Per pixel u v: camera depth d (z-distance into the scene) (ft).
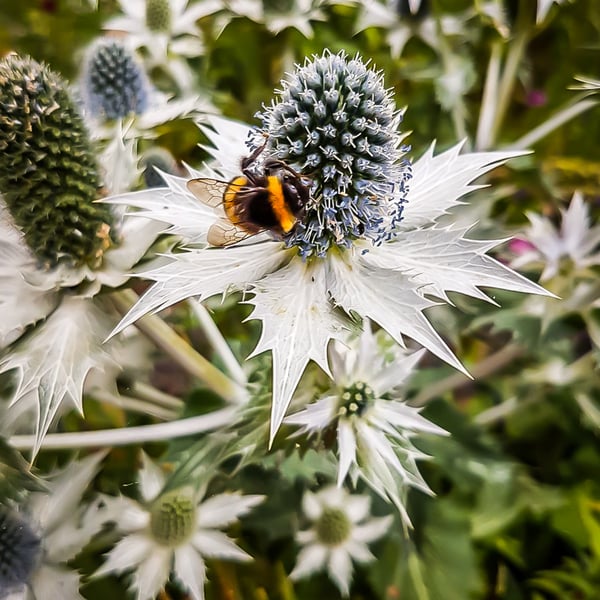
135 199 0.49
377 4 0.80
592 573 0.64
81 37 0.87
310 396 0.54
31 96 0.47
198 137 0.78
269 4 0.82
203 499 0.59
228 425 0.55
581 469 0.70
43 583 0.55
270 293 0.47
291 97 0.50
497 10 0.76
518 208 0.82
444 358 0.43
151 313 0.46
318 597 0.64
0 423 0.54
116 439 0.55
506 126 0.91
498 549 0.67
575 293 0.63
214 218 0.51
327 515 0.62
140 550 0.56
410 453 0.51
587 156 0.87
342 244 0.50
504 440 0.72
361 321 0.46
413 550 0.62
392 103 0.52
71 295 0.51
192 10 0.84
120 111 0.69
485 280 0.46
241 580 0.64
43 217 0.49
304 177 0.48
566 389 0.67
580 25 0.84
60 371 0.48
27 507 0.55
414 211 0.52
